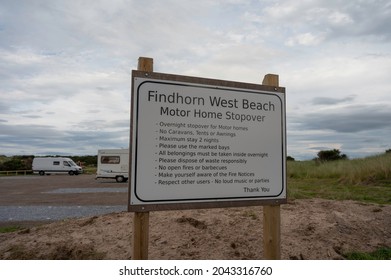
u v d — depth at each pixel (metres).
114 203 12.68
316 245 5.09
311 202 8.22
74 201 13.45
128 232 5.55
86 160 74.12
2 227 7.87
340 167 19.56
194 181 3.51
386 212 6.99
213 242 5.06
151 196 3.32
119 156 27.16
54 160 41.72
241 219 6.19
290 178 19.98
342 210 7.09
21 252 5.08
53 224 6.74
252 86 3.89
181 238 5.23
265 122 3.93
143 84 3.38
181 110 3.51
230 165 3.69
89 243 5.20
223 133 3.69
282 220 6.26
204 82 3.64
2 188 20.78
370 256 4.83
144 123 3.35
